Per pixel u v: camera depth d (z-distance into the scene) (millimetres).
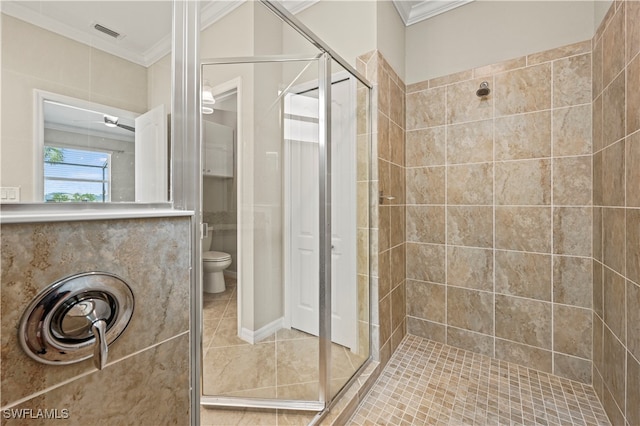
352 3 1781
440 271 2055
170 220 630
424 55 2090
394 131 1947
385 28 1809
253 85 1524
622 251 1212
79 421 495
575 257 1618
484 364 1798
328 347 1384
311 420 1279
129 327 555
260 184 1531
